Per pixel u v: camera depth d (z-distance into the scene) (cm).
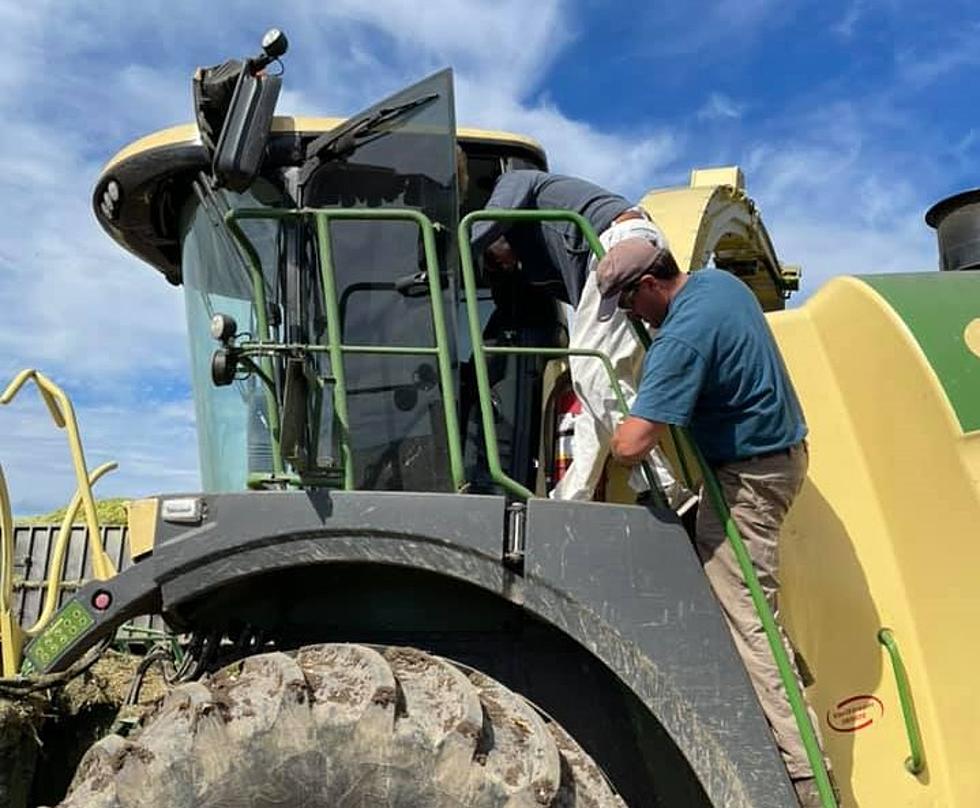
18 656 418
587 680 318
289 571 327
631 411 289
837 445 332
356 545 292
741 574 288
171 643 443
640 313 307
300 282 337
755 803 264
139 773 284
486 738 270
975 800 283
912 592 307
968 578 291
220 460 371
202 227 379
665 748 309
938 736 292
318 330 334
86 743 477
